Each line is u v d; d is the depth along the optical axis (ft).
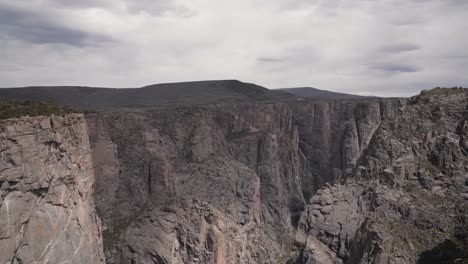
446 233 290.76
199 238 458.91
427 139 345.92
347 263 314.76
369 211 327.67
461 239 282.97
